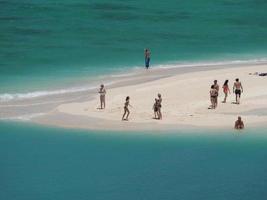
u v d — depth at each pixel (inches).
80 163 2908.5
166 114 3622.0
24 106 3875.5
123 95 4030.5
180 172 2785.4
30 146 3147.1
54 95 4165.8
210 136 3262.8
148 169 2827.3
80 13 7386.8
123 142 3196.4
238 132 3321.9
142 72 4896.7
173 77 4530.0
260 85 4227.4
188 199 2503.7
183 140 3211.1
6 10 7411.4
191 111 3673.7
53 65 5162.4
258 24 7327.8
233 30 6973.4
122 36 6437.0
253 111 3671.3
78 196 2539.4
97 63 5246.1
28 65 5147.6
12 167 2861.7
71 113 3695.9
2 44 5890.8
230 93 4030.5
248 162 2898.6
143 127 3417.8
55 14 7298.2
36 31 6486.2
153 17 7381.9
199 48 6013.8
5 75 4771.2
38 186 2640.3
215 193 2556.6
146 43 6161.4
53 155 3029.0
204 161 2923.2
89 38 6279.5
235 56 5649.6
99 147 3132.4
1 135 3316.9
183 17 7490.2
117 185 2657.5
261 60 5457.7
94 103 3905.0
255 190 2586.1
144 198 2522.1
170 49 5925.2
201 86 4222.4
